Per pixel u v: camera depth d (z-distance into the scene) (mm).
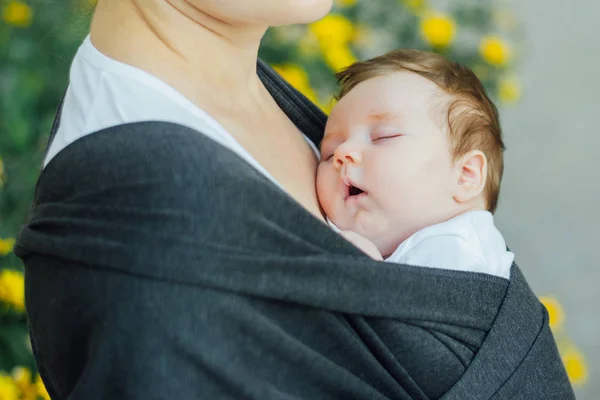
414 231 1707
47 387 1452
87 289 1217
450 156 1736
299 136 1771
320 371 1258
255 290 1199
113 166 1238
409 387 1371
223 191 1201
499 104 4812
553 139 7000
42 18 3465
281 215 1256
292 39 3734
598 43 8211
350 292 1280
